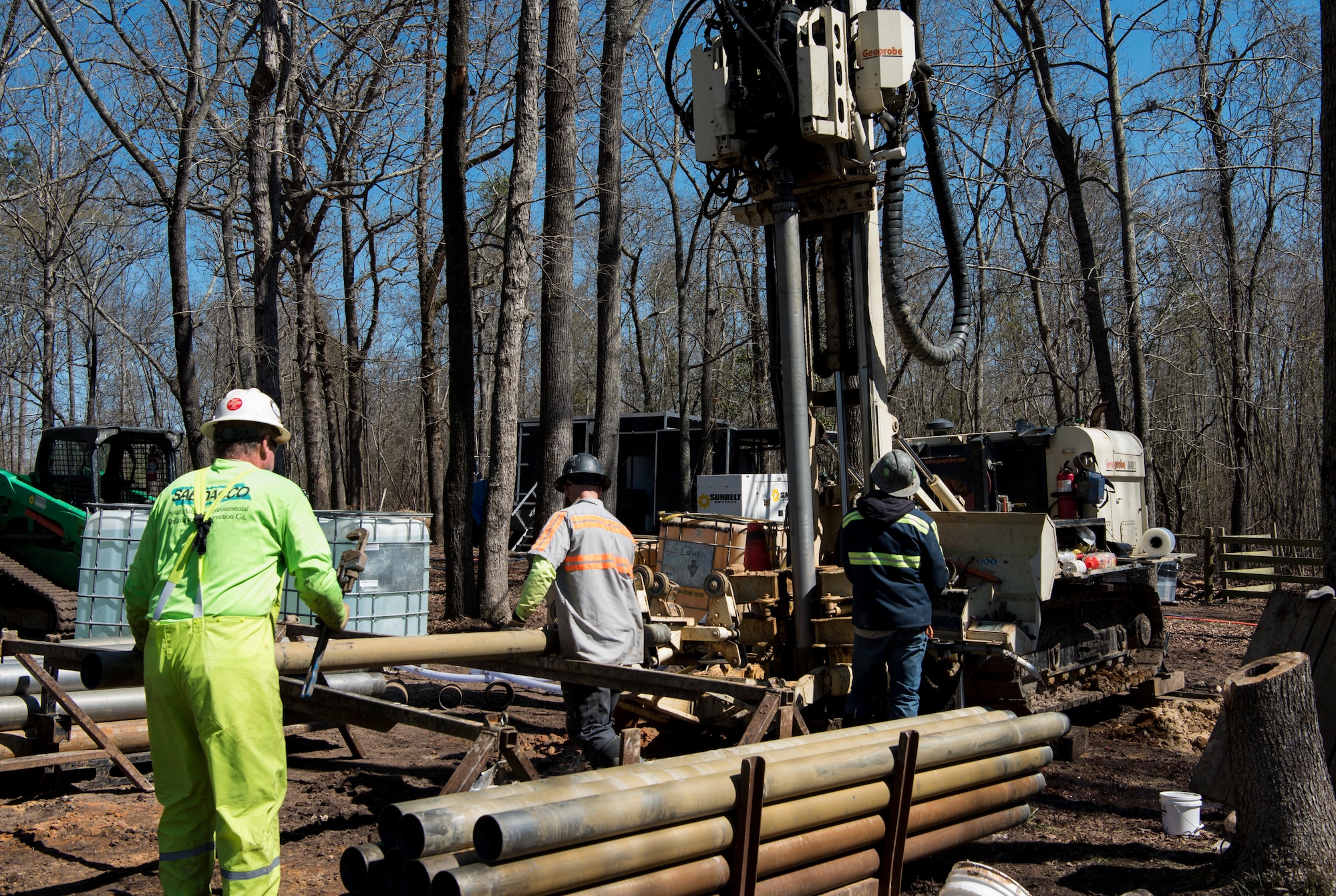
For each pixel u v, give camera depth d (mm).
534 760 6113
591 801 2996
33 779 5562
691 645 6578
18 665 5605
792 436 6125
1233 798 5051
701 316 29953
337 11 15203
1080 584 7207
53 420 23359
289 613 10711
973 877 3660
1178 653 11008
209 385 36469
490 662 5328
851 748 4094
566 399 12555
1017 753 4812
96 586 10539
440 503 25281
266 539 3469
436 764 6367
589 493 5203
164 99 14477
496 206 19016
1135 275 16578
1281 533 25375
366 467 38656
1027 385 27531
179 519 3428
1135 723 7629
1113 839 5004
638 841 3086
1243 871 4207
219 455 3648
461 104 12188
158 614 3318
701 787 3297
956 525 6555
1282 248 23750
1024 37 16203
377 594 10820
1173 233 21094
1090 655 7684
